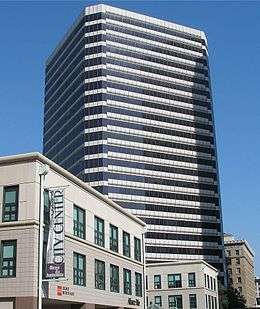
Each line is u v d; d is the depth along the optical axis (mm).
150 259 142000
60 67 171375
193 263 91562
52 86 176500
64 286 36375
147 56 159125
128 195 142000
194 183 156750
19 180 34844
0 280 33125
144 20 162500
